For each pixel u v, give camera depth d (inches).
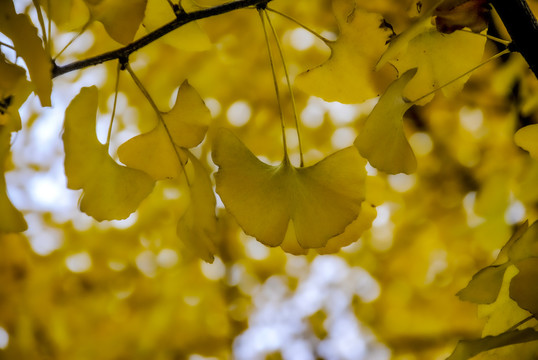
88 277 118.0
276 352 135.6
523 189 72.9
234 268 127.3
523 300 41.5
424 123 101.8
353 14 43.3
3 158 41.6
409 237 112.4
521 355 42.2
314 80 43.8
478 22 42.3
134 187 42.9
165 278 123.5
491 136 92.9
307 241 42.5
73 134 42.2
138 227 119.7
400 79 42.0
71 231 118.2
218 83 107.4
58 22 42.3
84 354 112.5
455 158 102.3
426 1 42.5
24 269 88.1
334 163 42.8
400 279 117.6
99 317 117.1
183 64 103.5
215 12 42.9
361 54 43.5
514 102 77.4
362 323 125.0
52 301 109.3
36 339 104.9
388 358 121.5
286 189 42.7
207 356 123.1
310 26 97.2
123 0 41.9
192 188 42.9
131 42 42.1
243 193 42.5
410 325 116.5
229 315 126.7
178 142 43.3
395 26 67.4
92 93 42.2
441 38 43.5
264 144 113.7
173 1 44.0
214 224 42.6
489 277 42.1
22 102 41.6
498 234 85.4
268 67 103.9
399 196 109.0
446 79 43.8
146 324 120.0
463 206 103.7
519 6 42.4
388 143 42.2
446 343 114.0
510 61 74.1
